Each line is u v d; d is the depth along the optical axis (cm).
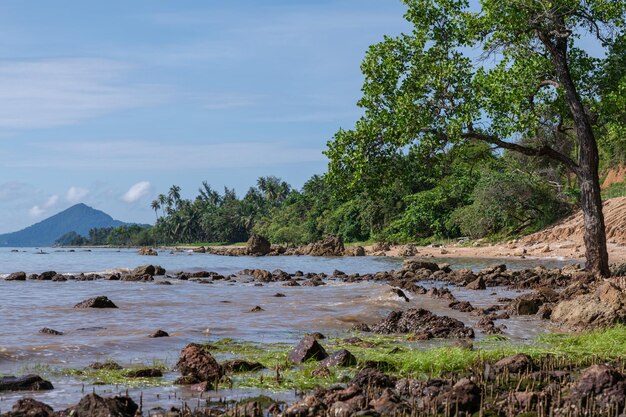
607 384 848
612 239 5556
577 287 2169
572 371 1073
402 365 1108
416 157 2702
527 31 2670
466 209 7694
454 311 1983
